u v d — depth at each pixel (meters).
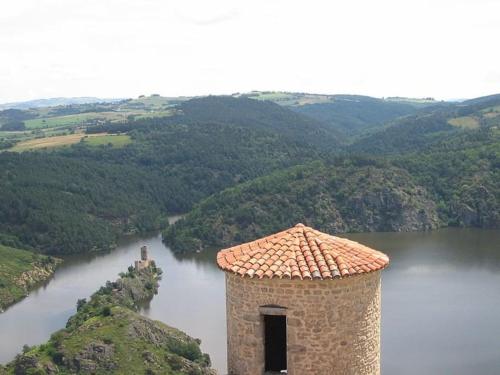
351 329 12.60
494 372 49.88
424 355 53.41
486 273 79.94
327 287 12.33
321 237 13.61
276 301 12.57
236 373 13.20
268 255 13.09
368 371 12.99
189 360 51.81
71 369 48.56
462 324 60.69
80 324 56.84
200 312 67.00
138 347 51.66
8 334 64.25
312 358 12.48
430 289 72.69
